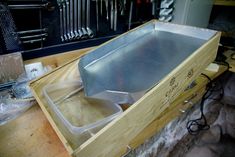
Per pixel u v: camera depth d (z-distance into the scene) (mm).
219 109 1279
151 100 516
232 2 1231
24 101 669
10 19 730
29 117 646
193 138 1121
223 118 1241
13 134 589
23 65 753
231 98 1344
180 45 781
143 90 558
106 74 657
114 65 695
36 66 779
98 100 607
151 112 553
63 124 492
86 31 929
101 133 405
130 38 795
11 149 546
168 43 803
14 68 737
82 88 651
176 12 1152
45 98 573
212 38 719
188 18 1159
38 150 544
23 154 534
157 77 636
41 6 764
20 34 776
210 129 1169
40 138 578
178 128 1084
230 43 1240
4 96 688
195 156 1045
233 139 1148
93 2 907
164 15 1152
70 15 863
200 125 1160
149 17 1139
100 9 937
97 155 428
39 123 625
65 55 878
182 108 918
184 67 605
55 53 867
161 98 564
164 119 805
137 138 670
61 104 603
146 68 678
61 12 834
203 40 782
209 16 1335
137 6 1054
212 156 1057
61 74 639
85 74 644
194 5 1140
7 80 739
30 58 816
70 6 845
